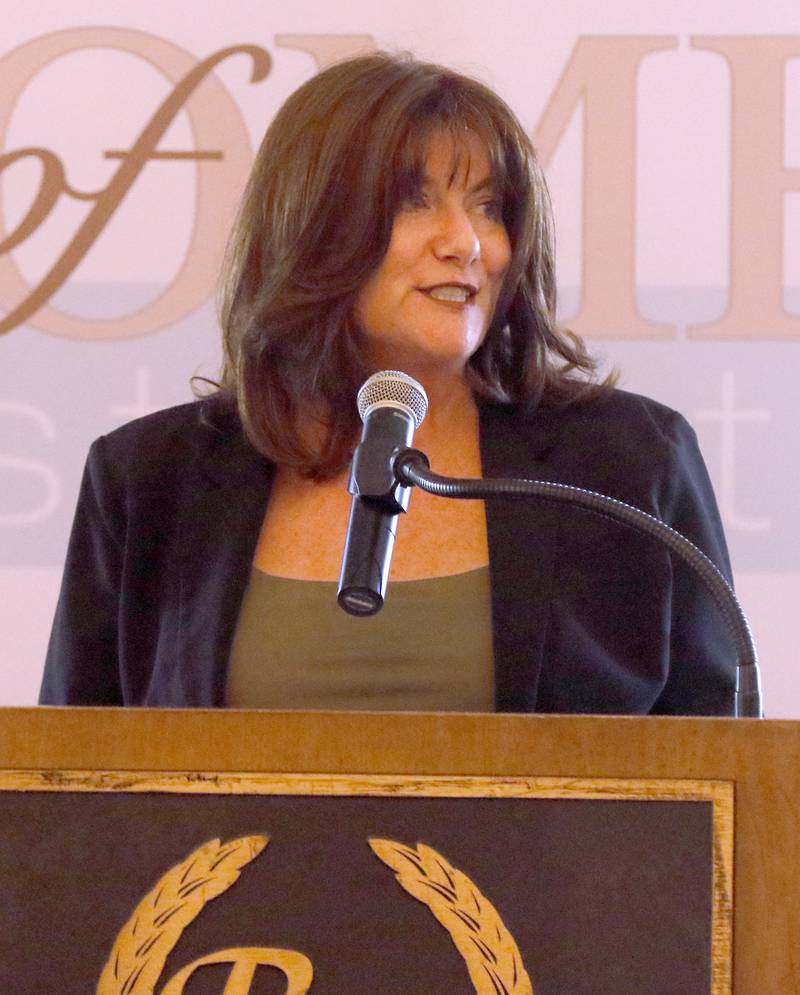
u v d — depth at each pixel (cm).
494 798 343
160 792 346
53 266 982
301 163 555
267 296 555
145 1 985
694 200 969
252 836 344
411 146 539
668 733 343
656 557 548
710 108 971
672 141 972
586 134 971
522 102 973
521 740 345
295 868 343
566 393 587
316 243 550
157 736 348
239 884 343
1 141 983
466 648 529
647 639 541
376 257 540
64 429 975
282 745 346
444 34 976
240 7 984
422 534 552
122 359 979
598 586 545
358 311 556
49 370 977
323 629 536
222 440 589
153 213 984
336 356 557
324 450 564
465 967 337
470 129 547
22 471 973
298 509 568
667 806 341
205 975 340
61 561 969
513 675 521
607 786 342
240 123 982
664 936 337
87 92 984
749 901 338
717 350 963
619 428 580
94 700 594
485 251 552
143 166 983
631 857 340
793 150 970
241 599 547
